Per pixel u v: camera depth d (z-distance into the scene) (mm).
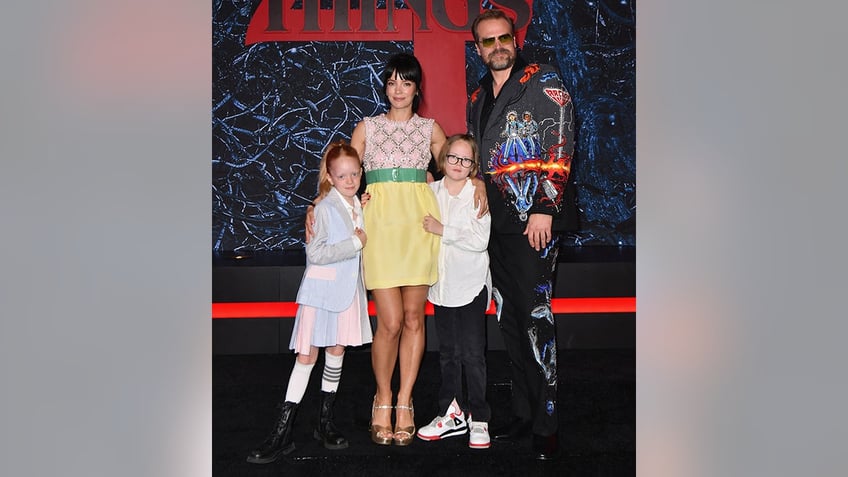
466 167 2914
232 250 4797
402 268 2863
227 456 2979
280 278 3971
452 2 4660
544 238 2842
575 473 2932
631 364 3559
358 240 2844
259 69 4730
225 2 4672
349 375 3459
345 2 4656
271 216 4812
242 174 4781
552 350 2904
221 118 4742
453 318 3029
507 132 2883
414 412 3326
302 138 4777
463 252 2920
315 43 4734
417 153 2949
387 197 2920
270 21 4660
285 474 2879
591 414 3285
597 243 4895
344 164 2852
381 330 2926
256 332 3787
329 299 2871
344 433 3146
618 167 4871
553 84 2846
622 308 3861
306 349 2900
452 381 3045
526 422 3061
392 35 4664
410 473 2873
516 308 2943
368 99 4770
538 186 2824
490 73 2998
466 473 2881
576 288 3996
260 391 3359
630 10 4809
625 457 2980
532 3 4746
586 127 4852
